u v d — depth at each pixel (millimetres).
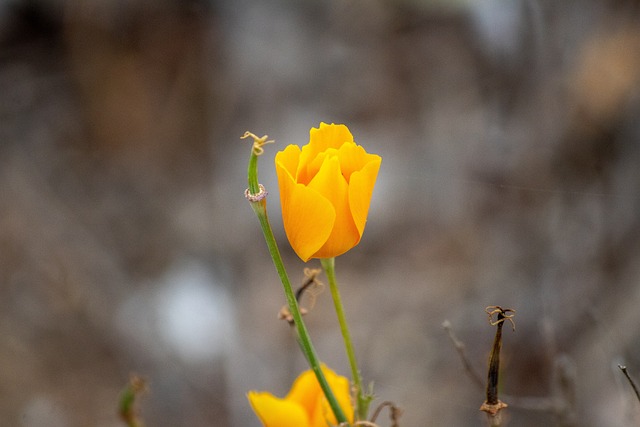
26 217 1829
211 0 2061
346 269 1746
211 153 1938
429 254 1717
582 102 1599
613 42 1593
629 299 1366
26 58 2094
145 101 2029
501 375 1035
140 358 1579
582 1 1623
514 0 1649
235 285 1684
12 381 1543
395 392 1488
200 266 1714
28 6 2049
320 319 1650
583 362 1330
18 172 1938
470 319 1543
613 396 1267
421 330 1574
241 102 2000
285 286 937
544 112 1645
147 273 1749
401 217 1792
